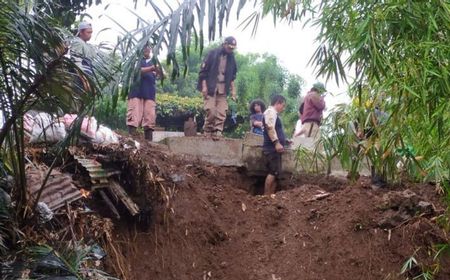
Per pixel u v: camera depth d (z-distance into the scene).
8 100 4.86
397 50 4.42
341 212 7.84
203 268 7.13
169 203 7.22
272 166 8.73
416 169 5.52
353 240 7.56
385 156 4.95
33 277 4.65
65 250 5.03
